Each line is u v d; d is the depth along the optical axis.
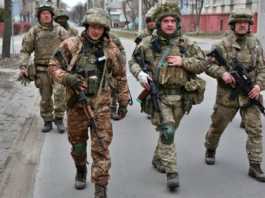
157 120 5.52
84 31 5.07
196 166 6.44
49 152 7.02
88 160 6.51
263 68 5.80
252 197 5.40
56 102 8.12
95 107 5.00
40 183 5.78
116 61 5.11
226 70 5.80
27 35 7.88
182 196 5.41
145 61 5.55
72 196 5.39
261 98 5.79
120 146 7.36
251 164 5.95
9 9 21.95
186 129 8.47
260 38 16.20
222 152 7.06
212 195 5.44
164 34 5.46
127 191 5.54
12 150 7.05
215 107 6.10
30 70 7.95
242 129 8.44
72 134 5.23
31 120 9.05
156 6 5.54
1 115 9.44
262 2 16.20
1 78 14.95
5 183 5.77
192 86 5.46
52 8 7.87
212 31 63.31
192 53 5.49
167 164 5.49
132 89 13.06
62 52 5.04
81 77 4.95
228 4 60.47
